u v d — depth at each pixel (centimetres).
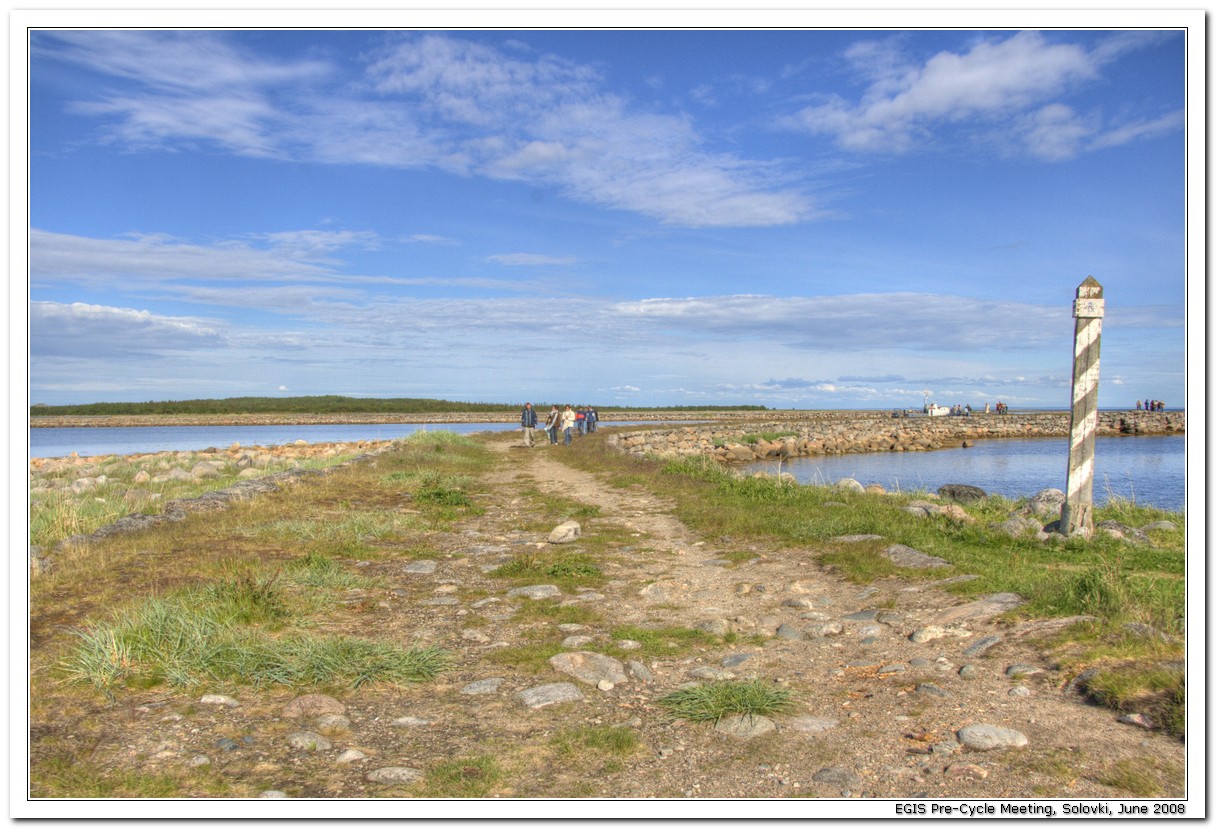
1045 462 3484
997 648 550
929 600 702
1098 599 590
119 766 394
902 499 1343
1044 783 373
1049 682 482
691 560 968
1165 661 474
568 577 862
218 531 1006
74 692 479
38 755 399
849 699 495
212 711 469
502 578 869
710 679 534
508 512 1406
